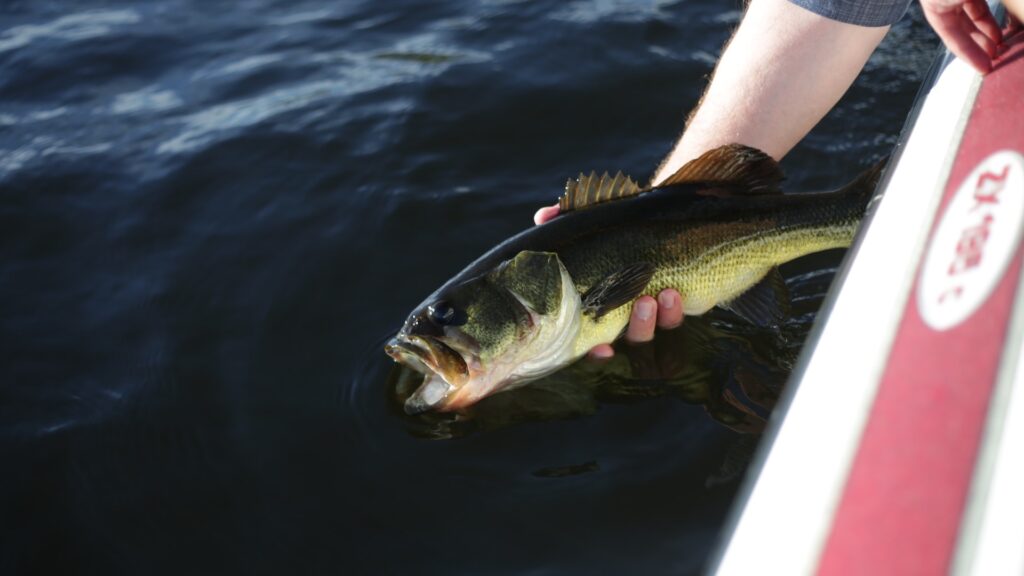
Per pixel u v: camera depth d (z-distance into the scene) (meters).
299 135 1.44
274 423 1.05
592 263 1.08
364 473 1.01
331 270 1.22
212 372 1.11
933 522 0.50
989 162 0.74
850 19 1.10
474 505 0.98
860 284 0.73
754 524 0.58
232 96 1.55
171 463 1.03
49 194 1.37
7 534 0.98
